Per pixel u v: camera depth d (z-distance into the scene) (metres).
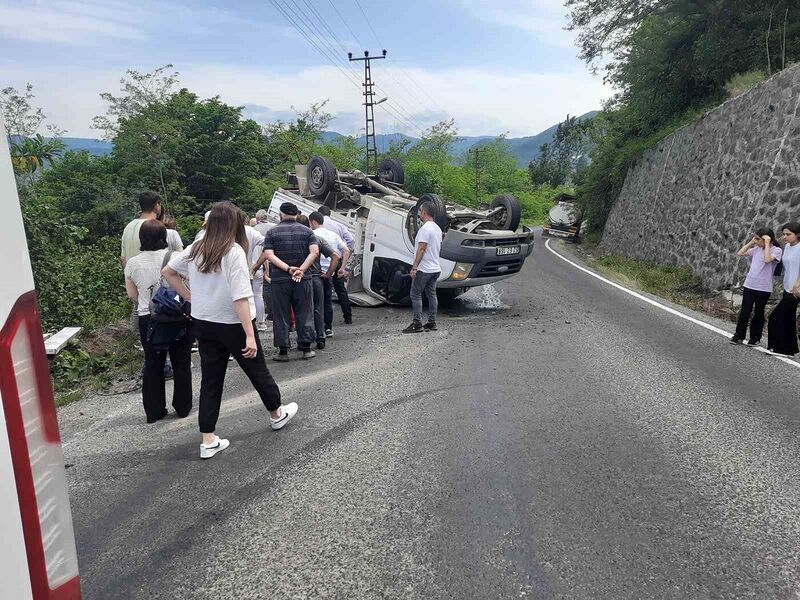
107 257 12.68
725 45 18.08
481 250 9.48
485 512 3.21
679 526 3.06
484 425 4.57
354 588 2.58
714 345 7.45
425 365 6.50
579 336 7.98
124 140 24.17
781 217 11.02
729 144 14.34
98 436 4.63
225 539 3.00
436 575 2.66
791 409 4.96
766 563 2.73
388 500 3.37
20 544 1.07
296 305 6.92
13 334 1.09
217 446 4.11
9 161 1.11
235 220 3.93
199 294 3.94
